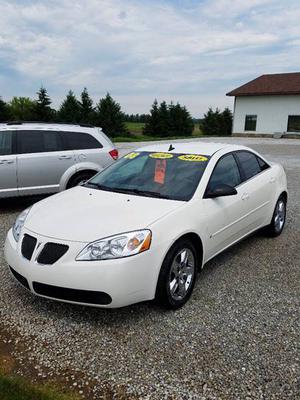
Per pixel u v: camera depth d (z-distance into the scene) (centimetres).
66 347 299
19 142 697
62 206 386
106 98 4716
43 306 359
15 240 362
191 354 290
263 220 525
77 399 244
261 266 461
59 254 317
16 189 695
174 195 394
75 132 753
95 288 307
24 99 6781
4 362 280
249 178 490
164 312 351
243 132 3672
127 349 296
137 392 252
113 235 319
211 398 247
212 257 416
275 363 281
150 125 5097
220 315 346
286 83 3469
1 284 403
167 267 336
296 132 3372
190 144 512
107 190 425
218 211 407
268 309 357
